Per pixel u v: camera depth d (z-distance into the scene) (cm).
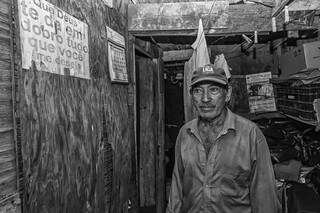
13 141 172
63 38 230
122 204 376
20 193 177
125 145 391
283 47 598
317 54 407
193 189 196
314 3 334
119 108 369
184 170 202
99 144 301
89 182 274
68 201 233
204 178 193
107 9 333
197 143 197
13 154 172
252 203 196
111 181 335
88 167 272
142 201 566
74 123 246
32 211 188
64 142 229
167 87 754
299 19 363
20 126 178
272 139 510
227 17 410
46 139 205
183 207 207
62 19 229
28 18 187
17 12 178
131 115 423
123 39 389
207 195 191
